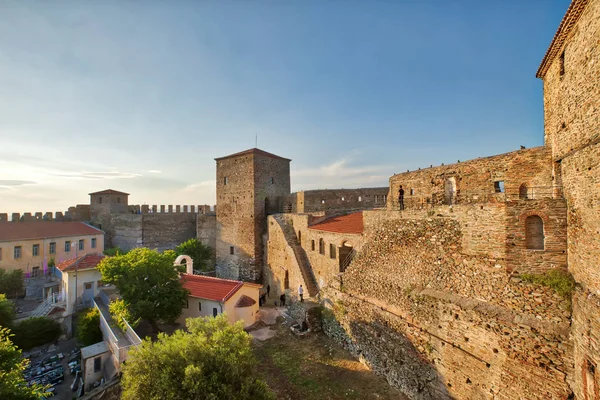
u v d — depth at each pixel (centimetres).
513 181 1700
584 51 1104
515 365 1250
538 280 1250
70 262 3544
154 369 1307
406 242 1898
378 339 1966
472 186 1916
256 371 2006
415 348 1702
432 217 1742
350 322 2245
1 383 1427
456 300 1513
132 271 2603
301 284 3106
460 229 1571
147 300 2538
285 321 2847
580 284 1106
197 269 4806
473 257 1489
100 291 3341
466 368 1433
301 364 2092
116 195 6269
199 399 1222
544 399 1156
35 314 3244
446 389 1516
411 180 2370
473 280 1477
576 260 1143
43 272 4703
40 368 2425
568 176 1226
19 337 2741
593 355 956
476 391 1383
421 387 1642
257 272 4281
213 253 5219
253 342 2444
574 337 1091
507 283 1333
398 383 1783
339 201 4034
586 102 1091
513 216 1338
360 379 1903
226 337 1488
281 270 3659
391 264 1983
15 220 5366
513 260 1330
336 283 2470
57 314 3062
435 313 1603
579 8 1116
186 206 6184
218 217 4825
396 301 1884
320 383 1867
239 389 1355
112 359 2167
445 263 1631
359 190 3988
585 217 1066
